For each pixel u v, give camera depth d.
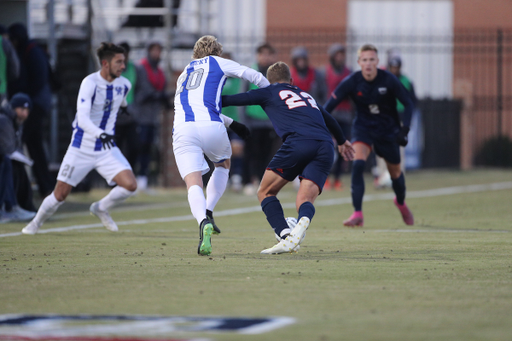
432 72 78.50
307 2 84.12
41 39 48.22
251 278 14.18
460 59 79.19
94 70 47.84
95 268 15.63
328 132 18.62
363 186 26.31
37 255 18.03
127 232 24.70
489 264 16.14
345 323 10.26
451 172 60.50
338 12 83.81
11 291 12.87
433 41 81.56
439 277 14.27
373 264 16.14
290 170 18.22
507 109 76.25
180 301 11.91
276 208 18.25
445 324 10.18
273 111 18.64
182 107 18.31
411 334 9.60
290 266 15.84
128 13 50.19
